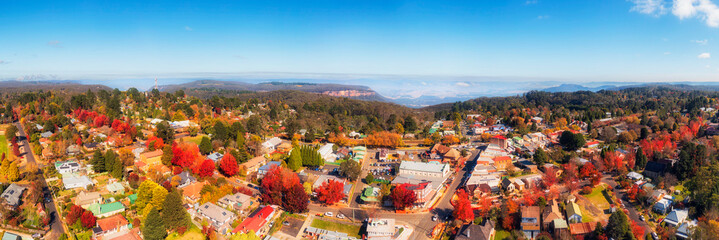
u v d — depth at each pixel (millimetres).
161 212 138375
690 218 140875
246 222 131500
